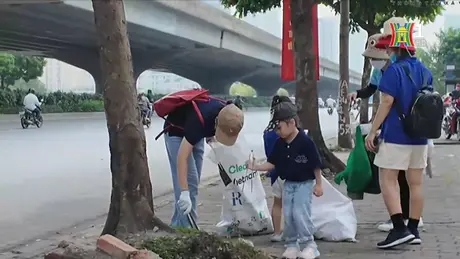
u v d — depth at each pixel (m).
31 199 9.05
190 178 5.91
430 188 9.59
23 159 14.45
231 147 6.17
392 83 5.73
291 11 11.23
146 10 34.78
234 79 72.69
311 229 5.45
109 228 5.38
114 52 5.29
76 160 14.25
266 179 10.30
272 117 5.49
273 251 5.68
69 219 7.64
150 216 5.40
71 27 35.66
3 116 36.31
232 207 6.27
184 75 72.44
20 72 64.31
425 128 5.62
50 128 27.73
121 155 5.37
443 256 5.42
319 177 5.46
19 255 5.88
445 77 31.34
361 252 5.62
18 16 31.19
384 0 15.84
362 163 6.41
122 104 5.34
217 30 45.56
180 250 4.72
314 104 11.11
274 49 59.41
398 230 5.74
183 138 5.64
